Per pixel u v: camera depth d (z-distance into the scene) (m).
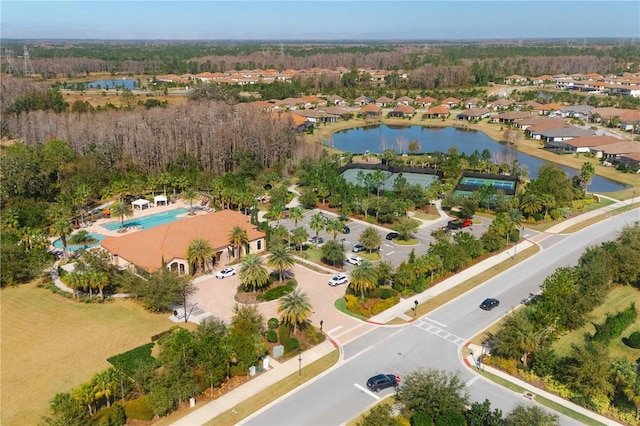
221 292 76.06
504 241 93.12
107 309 71.19
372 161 163.00
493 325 66.88
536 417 44.12
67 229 85.81
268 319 67.00
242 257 89.38
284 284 77.81
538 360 55.62
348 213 110.00
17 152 128.88
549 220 109.81
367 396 52.47
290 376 55.81
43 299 74.06
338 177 125.44
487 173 139.38
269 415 49.56
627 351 61.53
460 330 65.69
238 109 179.38
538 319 61.66
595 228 105.25
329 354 60.00
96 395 47.84
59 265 84.81
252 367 55.88
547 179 115.81
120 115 158.25
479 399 51.81
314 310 70.50
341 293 76.06
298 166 146.62
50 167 123.06
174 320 67.88
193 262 81.38
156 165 140.75
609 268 77.94
